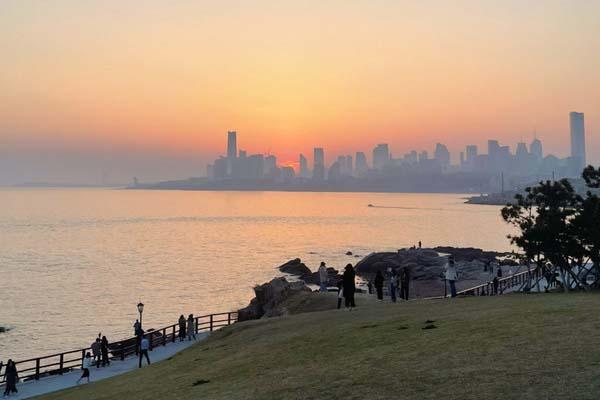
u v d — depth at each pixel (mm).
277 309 48219
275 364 21047
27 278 111812
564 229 39094
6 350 60000
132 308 82312
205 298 90312
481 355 16906
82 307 83062
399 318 26328
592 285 40219
